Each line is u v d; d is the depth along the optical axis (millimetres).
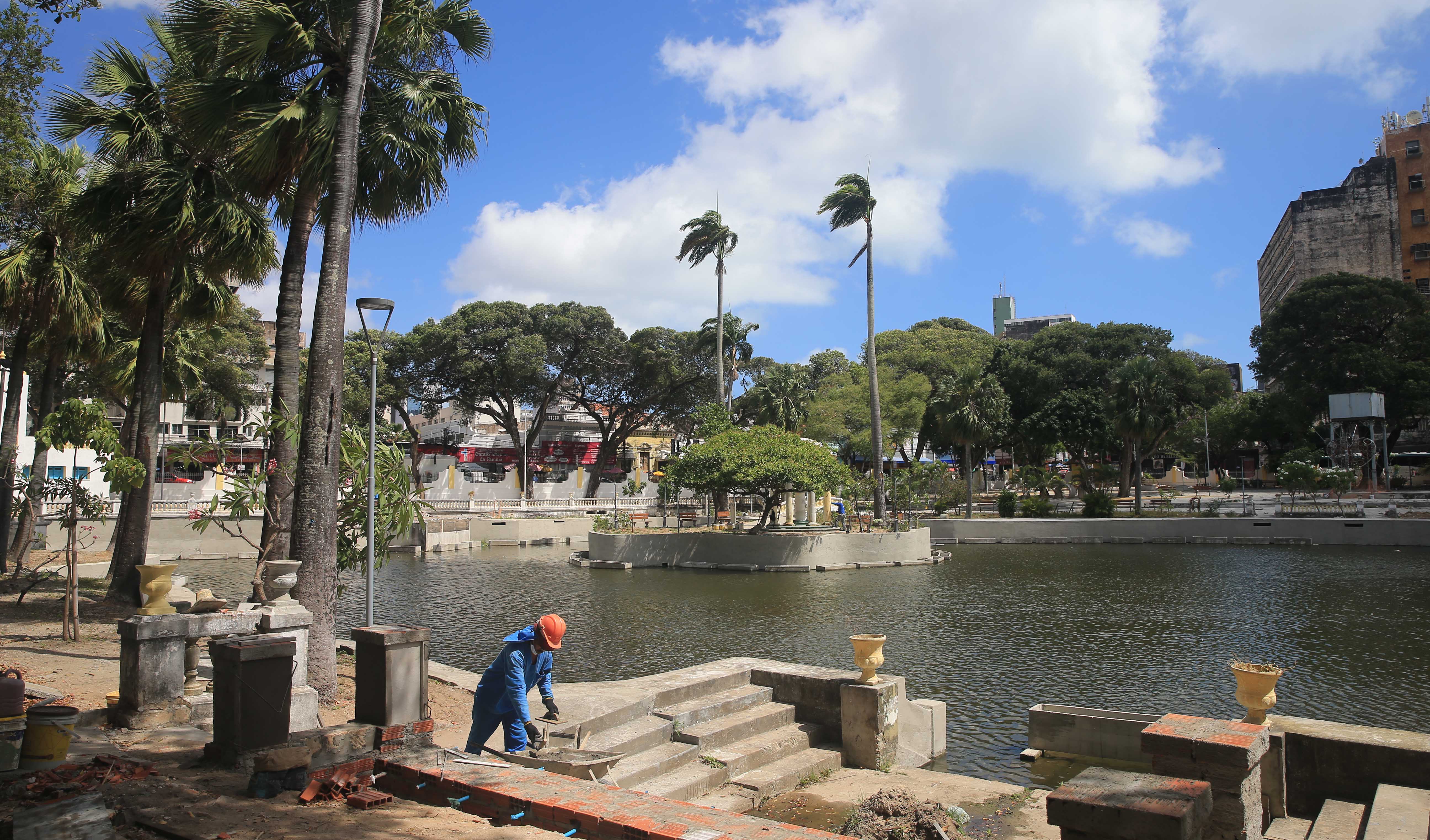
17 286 17078
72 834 3951
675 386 65312
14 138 14594
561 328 59625
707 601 26250
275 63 11648
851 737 9859
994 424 53281
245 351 51281
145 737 6738
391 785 5383
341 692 10383
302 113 10922
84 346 21516
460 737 8414
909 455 86625
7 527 19078
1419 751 7203
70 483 13398
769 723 10070
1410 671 15773
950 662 16922
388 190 12500
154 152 15203
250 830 4430
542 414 63719
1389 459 66562
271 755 5094
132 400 18141
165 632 7234
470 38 12734
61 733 5539
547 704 6879
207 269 15148
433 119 12445
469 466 67688
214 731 5832
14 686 5605
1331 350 59938
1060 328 68312
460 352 56406
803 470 36062
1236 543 44375
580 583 31141
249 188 12703
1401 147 80375
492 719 6602
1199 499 52500
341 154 10211
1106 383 64062
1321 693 14242
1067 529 47781
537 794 4777
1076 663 16688
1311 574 30828
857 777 9328
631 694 9617
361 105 11094
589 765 6988
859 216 49406
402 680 6129
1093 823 3951
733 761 8750
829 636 19797
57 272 17141
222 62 11391
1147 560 37625
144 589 8352
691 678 10484
